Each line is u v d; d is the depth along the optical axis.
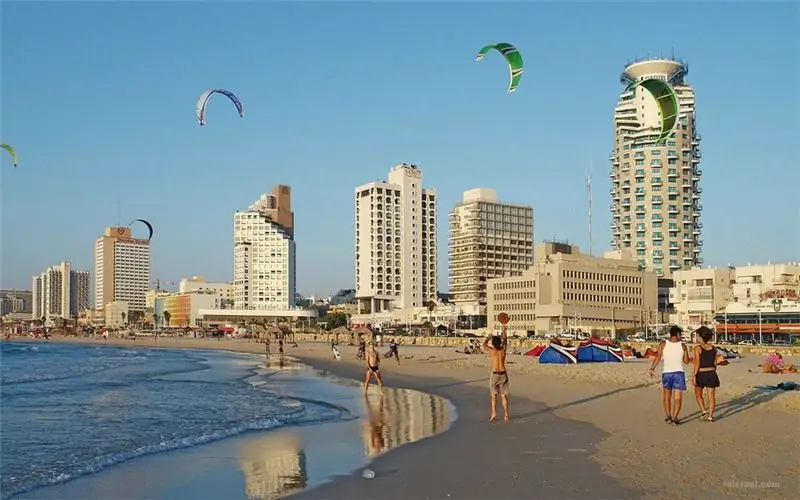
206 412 31.19
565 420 23.91
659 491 13.89
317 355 102.62
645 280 192.75
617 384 37.06
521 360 63.69
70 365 82.50
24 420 28.83
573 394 32.84
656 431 20.56
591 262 186.25
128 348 164.12
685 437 19.38
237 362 85.81
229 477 17.22
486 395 35.91
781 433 19.78
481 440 20.44
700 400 22.48
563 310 173.25
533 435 20.95
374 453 19.58
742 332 134.62
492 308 192.25
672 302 171.62
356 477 16.62
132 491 16.02
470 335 183.25
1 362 92.00
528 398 31.86
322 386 45.44
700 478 14.73
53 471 18.11
